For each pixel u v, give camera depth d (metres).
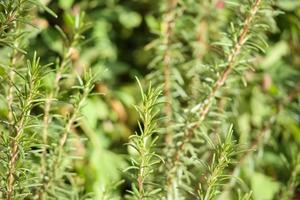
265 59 1.38
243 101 1.29
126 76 1.39
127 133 1.32
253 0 0.92
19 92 0.82
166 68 1.09
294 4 1.38
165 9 1.19
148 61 1.37
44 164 0.93
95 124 1.24
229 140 0.82
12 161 0.82
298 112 1.24
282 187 1.11
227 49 0.94
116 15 1.40
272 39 1.43
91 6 1.40
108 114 1.32
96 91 1.30
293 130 1.29
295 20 1.40
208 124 1.01
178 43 1.15
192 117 0.94
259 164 1.23
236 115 1.13
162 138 1.06
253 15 0.92
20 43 0.93
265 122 1.23
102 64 1.33
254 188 1.22
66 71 0.95
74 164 1.16
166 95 1.06
